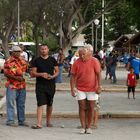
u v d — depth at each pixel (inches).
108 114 663.8
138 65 1066.1
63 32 1807.3
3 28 1887.3
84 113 526.6
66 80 1378.0
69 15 1793.8
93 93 522.6
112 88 1097.4
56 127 572.1
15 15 1840.6
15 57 577.9
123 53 3117.6
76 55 1290.6
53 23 1849.2
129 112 676.1
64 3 1772.9
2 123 594.2
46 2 1786.4
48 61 565.0
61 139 488.7
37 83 561.6
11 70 573.0
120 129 562.9
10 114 576.4
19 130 543.5
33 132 531.5
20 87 576.7
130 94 1008.2
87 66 520.4
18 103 579.5
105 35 3538.4
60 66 1242.0
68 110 711.1
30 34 3314.5
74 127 573.0
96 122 564.7
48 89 560.7
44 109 698.2
